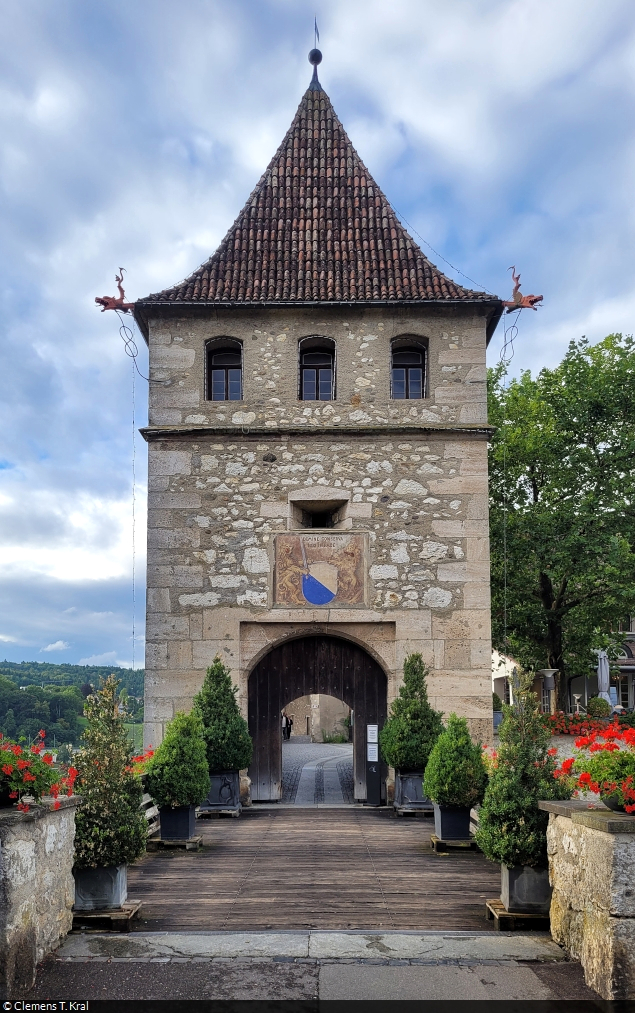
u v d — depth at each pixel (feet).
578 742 24.52
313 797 53.31
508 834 24.64
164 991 19.90
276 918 25.57
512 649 75.31
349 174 59.16
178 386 51.57
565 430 72.69
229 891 28.78
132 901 26.20
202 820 44.04
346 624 49.65
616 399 70.13
